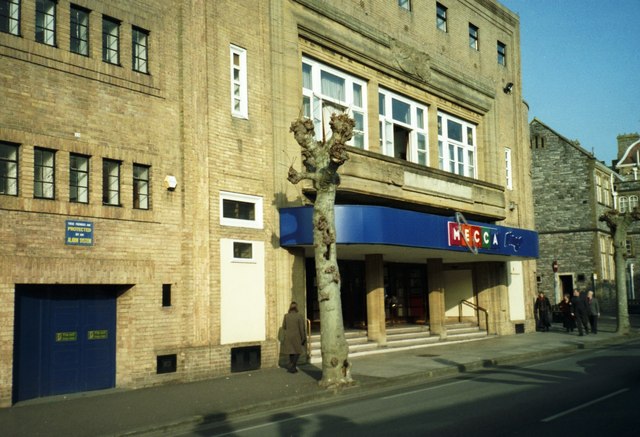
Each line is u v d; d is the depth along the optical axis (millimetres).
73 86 14438
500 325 29547
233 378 16359
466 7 29609
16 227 13188
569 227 51906
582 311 29656
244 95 18516
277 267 18875
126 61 15602
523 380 15352
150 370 15328
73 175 14438
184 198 16453
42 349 13891
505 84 32062
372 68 23375
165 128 16297
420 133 26062
